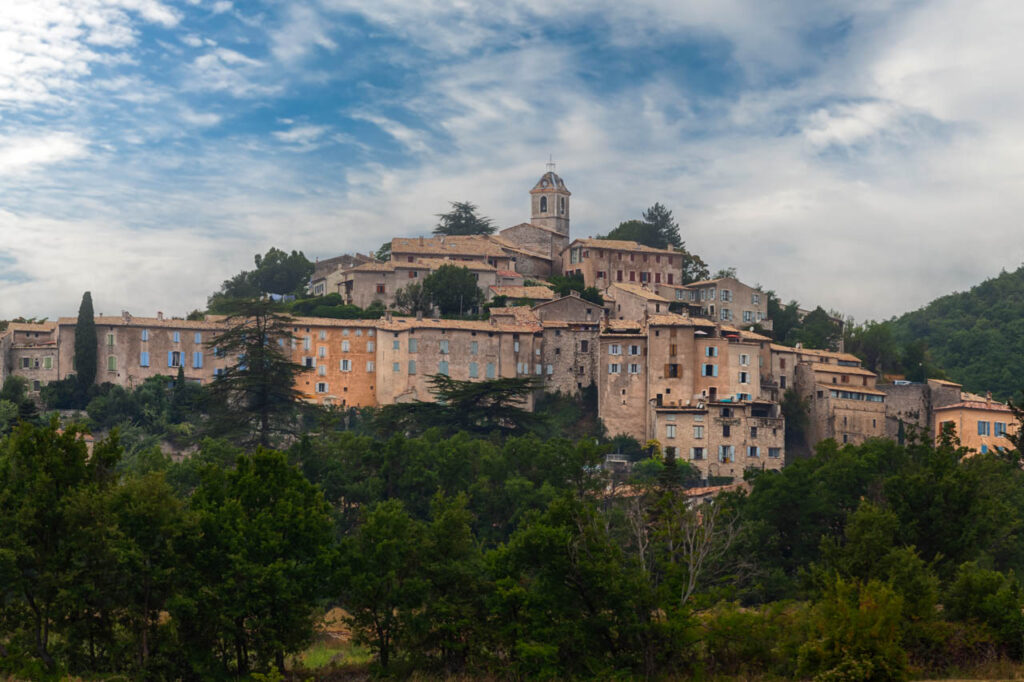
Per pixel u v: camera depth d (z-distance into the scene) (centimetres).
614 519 9588
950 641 6619
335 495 11369
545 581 6988
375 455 11800
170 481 11062
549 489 11156
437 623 7162
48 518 6938
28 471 7088
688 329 17138
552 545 6925
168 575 6969
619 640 6881
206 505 7375
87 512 6819
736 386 17112
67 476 7100
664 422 16212
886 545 7438
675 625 6681
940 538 8331
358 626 7362
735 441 16062
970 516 8431
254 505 7488
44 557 6856
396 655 7281
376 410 17175
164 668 6850
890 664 6128
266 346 15238
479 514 11156
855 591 6619
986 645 6619
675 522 7681
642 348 17212
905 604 6719
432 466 11856
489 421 15688
